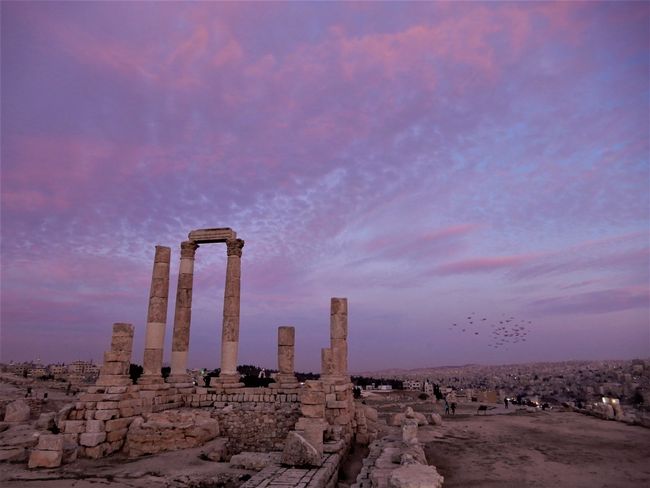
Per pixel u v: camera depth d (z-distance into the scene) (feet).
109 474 49.29
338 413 67.31
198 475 48.44
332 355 72.84
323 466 48.03
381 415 122.42
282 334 82.79
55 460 52.24
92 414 59.57
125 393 63.46
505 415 111.45
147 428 60.03
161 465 52.90
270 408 68.59
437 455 58.34
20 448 58.49
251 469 51.11
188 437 61.26
